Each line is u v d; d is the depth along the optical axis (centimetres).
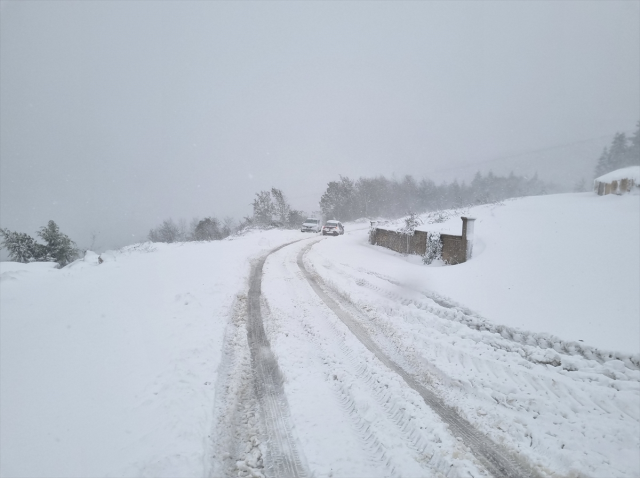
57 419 433
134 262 1633
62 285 1254
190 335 691
